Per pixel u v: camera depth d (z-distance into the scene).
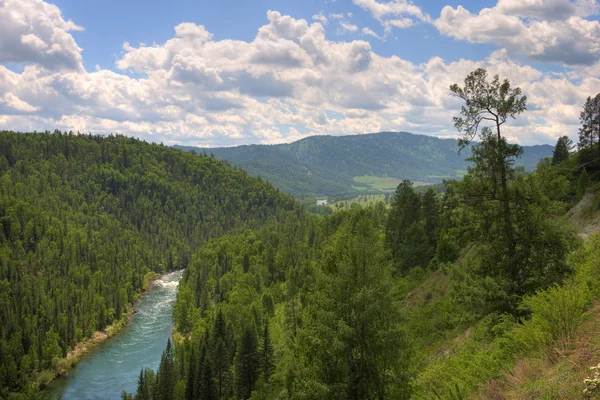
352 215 120.69
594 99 65.00
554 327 15.34
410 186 77.12
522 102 25.88
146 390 74.81
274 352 65.56
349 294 24.27
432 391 20.78
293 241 130.75
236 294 114.56
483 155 26.64
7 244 173.75
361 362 23.28
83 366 96.62
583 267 22.84
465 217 28.41
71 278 157.75
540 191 25.78
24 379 92.69
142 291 167.25
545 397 11.66
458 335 33.41
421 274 61.06
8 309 125.94
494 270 27.08
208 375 69.38
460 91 27.36
